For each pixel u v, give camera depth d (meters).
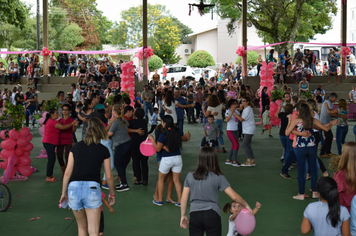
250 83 22.64
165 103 10.75
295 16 26.02
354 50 30.25
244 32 22.80
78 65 23.89
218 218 3.75
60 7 43.94
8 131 7.76
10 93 18.20
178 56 51.12
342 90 22.69
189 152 10.91
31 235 5.04
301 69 22.22
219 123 10.62
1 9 24.89
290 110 8.05
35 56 21.72
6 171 7.46
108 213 5.87
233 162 9.12
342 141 9.59
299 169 6.45
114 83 19.97
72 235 5.04
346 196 4.30
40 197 6.75
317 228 3.59
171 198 6.40
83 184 4.02
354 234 3.72
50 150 7.72
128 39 47.06
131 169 8.80
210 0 27.00
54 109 7.75
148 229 5.22
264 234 5.01
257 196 6.73
